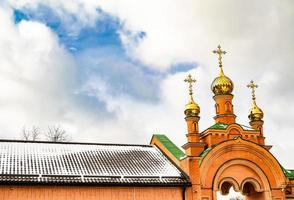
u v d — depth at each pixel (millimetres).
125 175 24500
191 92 29266
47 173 23297
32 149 27406
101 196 23641
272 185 27031
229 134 28188
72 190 23234
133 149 30359
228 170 26734
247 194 28969
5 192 22094
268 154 27344
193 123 28047
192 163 25688
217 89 31359
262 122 31438
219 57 32438
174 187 25016
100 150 29109
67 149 28312
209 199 25406
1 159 24766
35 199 22453
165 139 30781
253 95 32375
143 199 24266
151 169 26156
